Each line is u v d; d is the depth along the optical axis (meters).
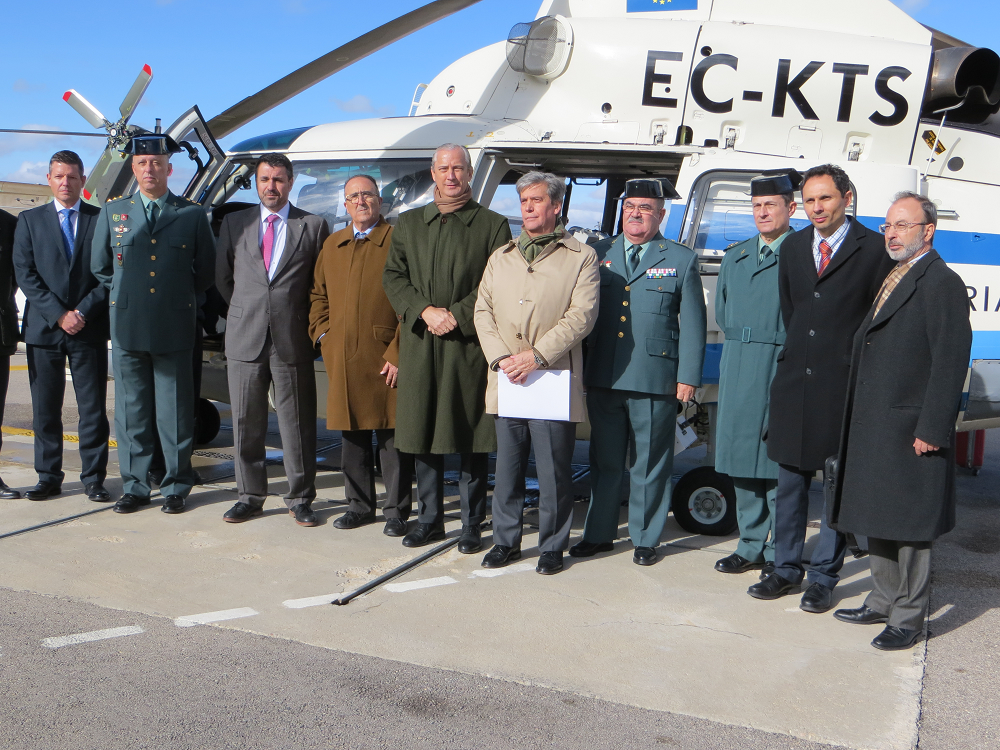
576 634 3.08
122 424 4.52
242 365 4.29
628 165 5.00
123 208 4.34
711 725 2.46
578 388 3.69
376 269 4.11
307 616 3.18
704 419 4.51
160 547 3.96
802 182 3.62
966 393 4.59
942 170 4.76
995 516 5.14
